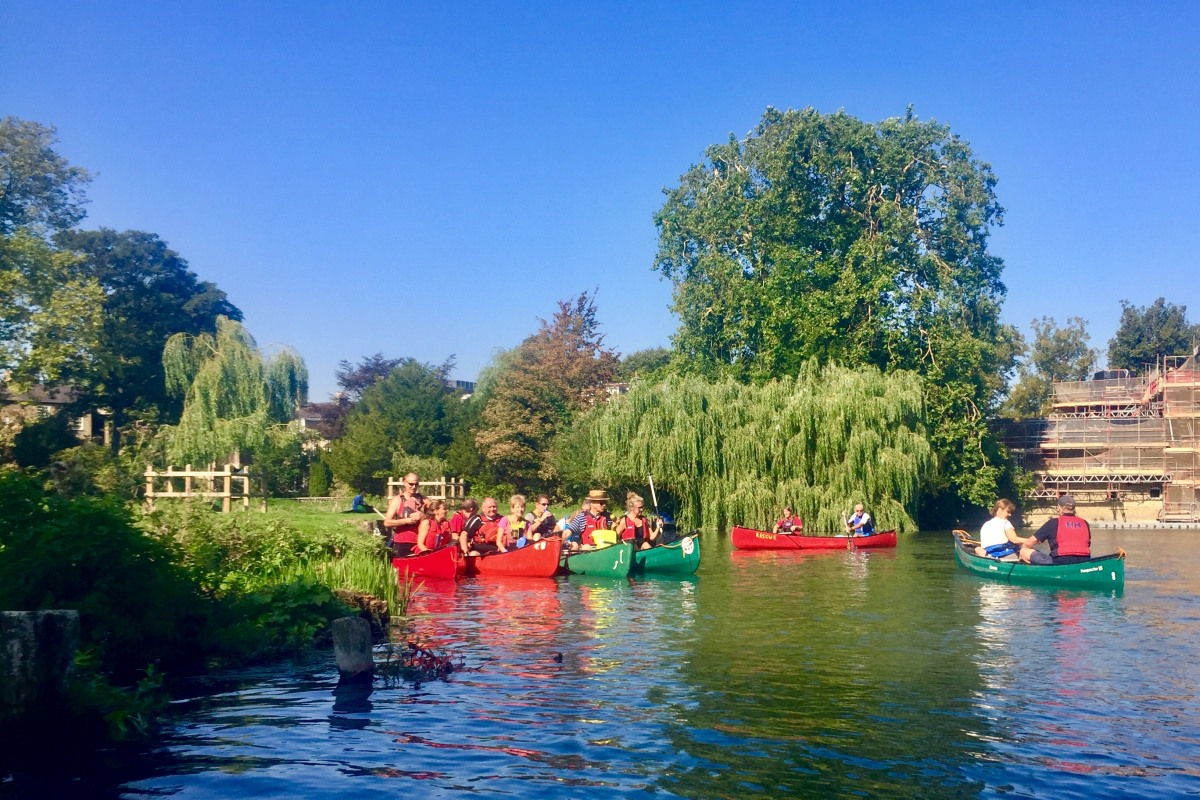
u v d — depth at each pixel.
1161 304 74.06
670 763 5.78
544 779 5.46
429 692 7.54
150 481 22.67
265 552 11.88
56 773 5.42
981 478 39.59
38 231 39.81
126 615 7.49
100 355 44.12
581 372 51.28
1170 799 5.25
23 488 7.04
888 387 30.61
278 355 39.22
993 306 44.34
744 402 31.20
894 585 15.55
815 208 42.81
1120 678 8.23
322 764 5.66
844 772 5.64
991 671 8.51
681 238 46.25
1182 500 51.97
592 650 9.45
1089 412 65.38
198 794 5.12
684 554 17.17
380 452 48.62
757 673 8.38
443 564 16.02
